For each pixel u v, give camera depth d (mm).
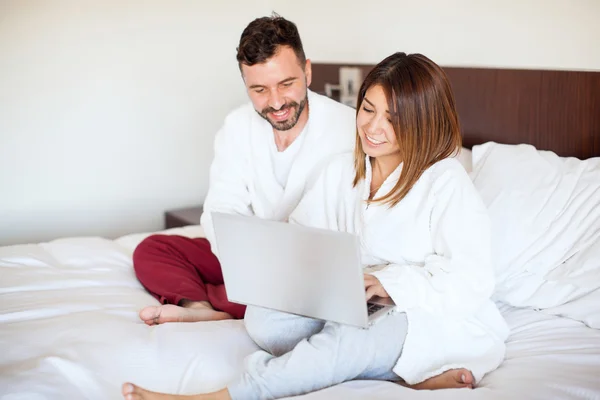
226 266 1365
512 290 1615
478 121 2033
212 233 1897
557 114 1834
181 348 1419
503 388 1260
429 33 2281
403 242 1466
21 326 1532
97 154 2785
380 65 1455
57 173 2721
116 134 2807
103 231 2855
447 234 1388
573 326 1509
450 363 1356
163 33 2828
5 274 1847
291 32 1685
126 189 2873
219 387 1296
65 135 2709
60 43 2635
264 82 1674
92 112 2742
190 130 2961
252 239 1290
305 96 1768
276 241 1262
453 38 2211
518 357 1403
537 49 1983
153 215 2953
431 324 1366
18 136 2625
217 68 2967
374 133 1440
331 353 1272
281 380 1248
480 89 2012
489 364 1363
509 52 2057
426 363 1350
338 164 1658
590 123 1765
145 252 1958
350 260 1194
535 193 1669
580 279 1542
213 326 1540
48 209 2729
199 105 2961
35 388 1252
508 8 2037
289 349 1408
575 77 1781
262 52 1638
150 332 1513
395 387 1271
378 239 1494
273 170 1909
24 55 2582
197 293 1765
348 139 1816
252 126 1914
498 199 1689
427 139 1430
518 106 1922
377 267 1513
